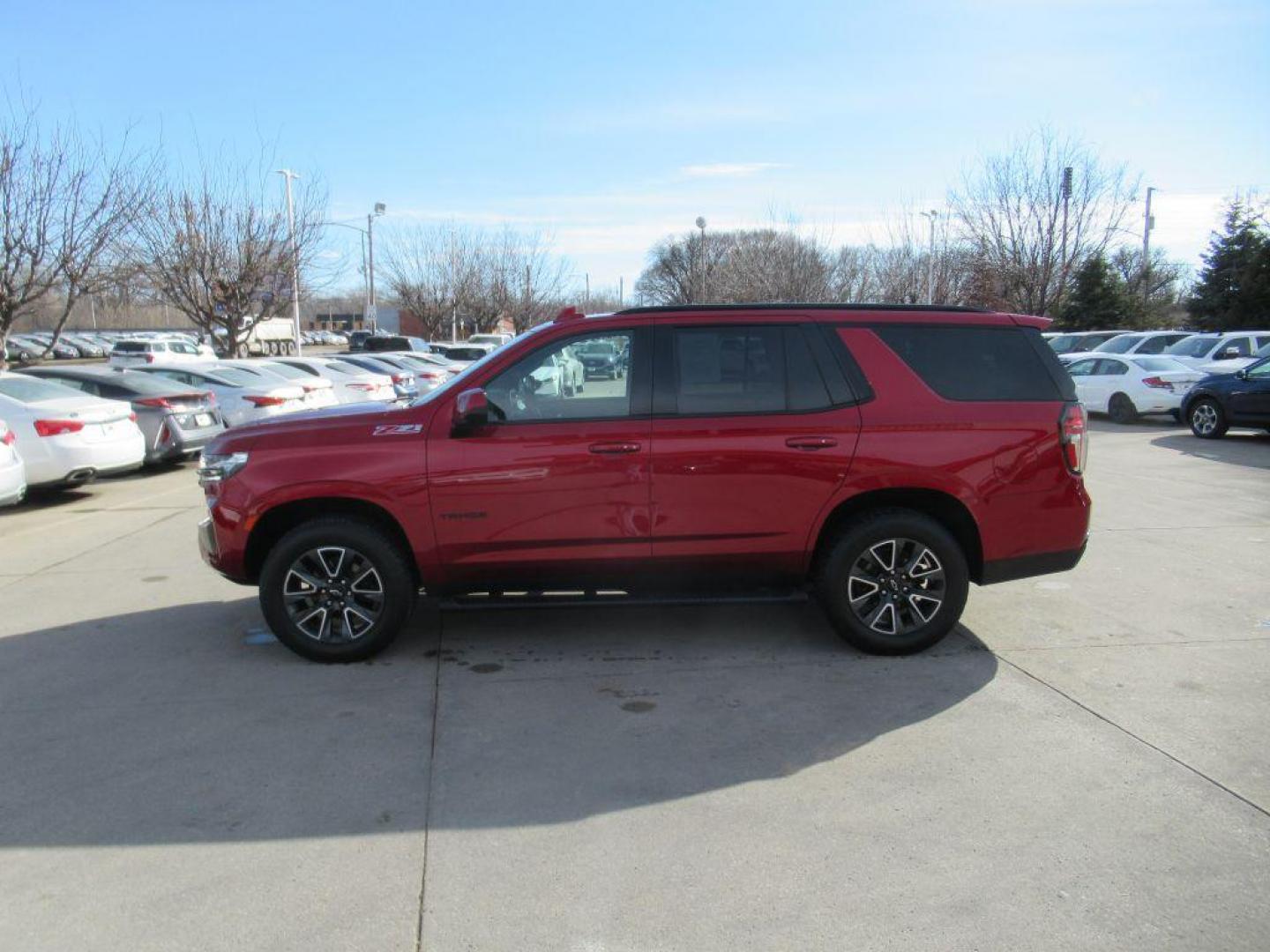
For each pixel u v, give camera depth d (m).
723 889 2.99
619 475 4.83
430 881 3.05
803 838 3.29
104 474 10.83
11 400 10.11
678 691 4.64
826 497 4.89
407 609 5.03
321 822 3.42
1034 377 5.07
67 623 5.89
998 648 5.20
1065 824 3.35
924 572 5.00
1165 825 3.33
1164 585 6.40
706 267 55.16
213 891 3.00
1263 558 7.12
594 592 5.21
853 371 4.95
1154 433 16.12
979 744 4.00
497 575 4.95
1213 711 4.30
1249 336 20.53
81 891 3.01
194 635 5.62
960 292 35.47
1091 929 2.77
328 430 4.96
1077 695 4.52
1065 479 5.02
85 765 3.90
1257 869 3.06
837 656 5.11
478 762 3.90
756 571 5.00
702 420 4.86
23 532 8.97
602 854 3.20
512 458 4.82
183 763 3.91
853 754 3.93
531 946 2.72
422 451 4.85
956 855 3.17
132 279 24.58
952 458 4.90
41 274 19.66
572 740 4.11
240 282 26.28
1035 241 30.22
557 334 4.96
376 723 4.30
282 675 4.93
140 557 7.74
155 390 13.11
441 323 52.22
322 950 2.71
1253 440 14.88
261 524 5.03
